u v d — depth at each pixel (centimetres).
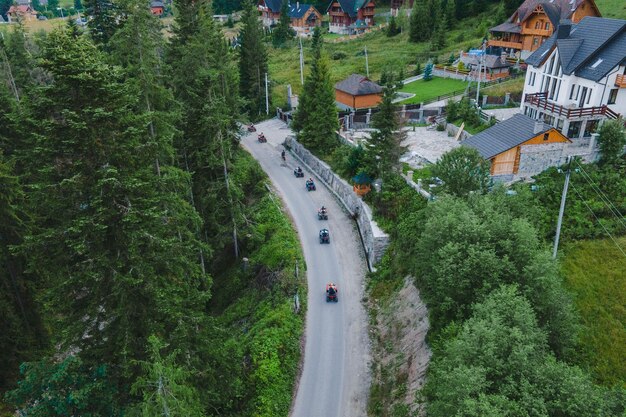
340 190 4591
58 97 1634
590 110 3800
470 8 9456
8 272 2794
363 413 2441
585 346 2186
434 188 2914
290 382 2627
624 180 3188
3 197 2580
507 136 3591
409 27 9712
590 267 2591
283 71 8675
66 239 1680
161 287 1891
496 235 2162
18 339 2752
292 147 5894
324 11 13000
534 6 6575
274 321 2973
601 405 1445
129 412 1575
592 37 4166
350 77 6456
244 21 6981
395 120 3906
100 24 4734
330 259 3719
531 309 1759
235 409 2442
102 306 1869
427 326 2591
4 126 3456
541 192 3186
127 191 1738
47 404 1736
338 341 2920
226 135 3866
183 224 2350
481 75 6362
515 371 1548
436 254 2250
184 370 1859
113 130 1742
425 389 2105
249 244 4025
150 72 2480
